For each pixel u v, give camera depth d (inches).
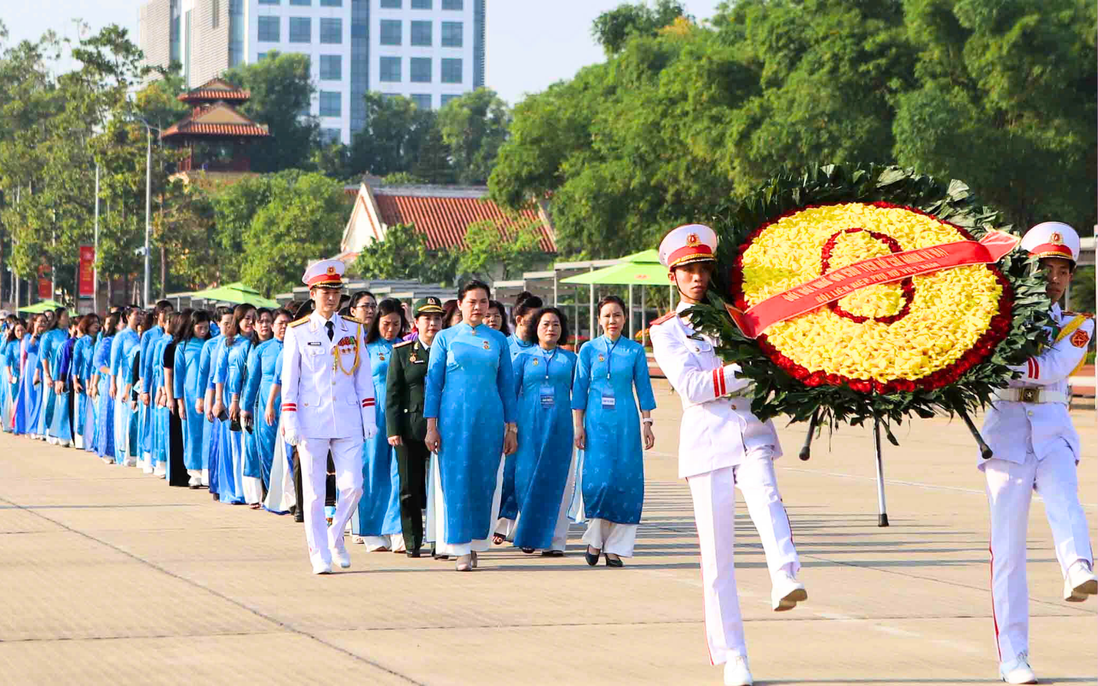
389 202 3725.4
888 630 414.9
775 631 413.4
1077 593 341.1
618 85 2628.0
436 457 530.0
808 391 321.7
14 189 4274.1
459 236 3656.5
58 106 4626.0
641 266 1498.5
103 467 932.0
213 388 738.2
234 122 6171.3
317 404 517.0
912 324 325.4
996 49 1643.7
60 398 1109.7
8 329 1300.4
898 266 333.1
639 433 537.3
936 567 528.7
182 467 809.5
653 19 3302.2
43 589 472.7
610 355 538.9
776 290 333.1
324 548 515.2
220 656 375.2
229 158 6190.9
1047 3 1669.5
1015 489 350.3
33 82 4734.3
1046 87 1674.5
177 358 807.7
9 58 4781.0
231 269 3730.3
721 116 1939.0
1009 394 352.8
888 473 875.4
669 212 2143.2
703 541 348.8
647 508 713.0
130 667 362.3
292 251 3506.4
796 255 338.3
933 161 1640.0
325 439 517.7
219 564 530.0
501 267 3144.7
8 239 4724.4
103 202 3821.4
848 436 1146.7
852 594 474.0
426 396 528.4
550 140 2512.3
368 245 3444.9
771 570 338.3
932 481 830.5
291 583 491.5
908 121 1640.0
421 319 548.4
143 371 876.0
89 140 3444.9
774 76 1898.4
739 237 348.5
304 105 6983.3
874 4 1811.0
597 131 2402.8
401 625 419.2
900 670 364.5
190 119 6171.3
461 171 6520.7
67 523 644.1
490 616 434.6
